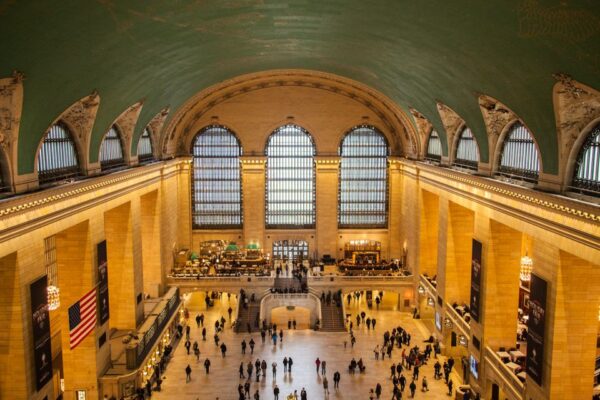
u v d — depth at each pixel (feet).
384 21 74.90
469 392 97.04
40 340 71.15
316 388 104.99
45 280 72.79
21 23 49.93
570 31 49.55
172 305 135.03
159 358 117.70
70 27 57.26
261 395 101.91
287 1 71.41
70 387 91.30
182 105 140.87
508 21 55.36
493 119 89.86
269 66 134.00
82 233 89.15
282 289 151.33
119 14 61.82
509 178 88.74
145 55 82.07
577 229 63.98
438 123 117.91
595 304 70.44
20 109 62.85
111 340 107.65
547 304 72.90
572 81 58.34
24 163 68.64
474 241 100.17
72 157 87.35
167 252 149.07
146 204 139.03
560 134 68.13
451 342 118.42
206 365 112.57
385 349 124.36
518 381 81.15
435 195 142.20
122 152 113.91
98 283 92.89
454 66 80.02
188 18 72.69
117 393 94.73
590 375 71.61
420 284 143.43
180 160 163.02
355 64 115.44
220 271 156.66
